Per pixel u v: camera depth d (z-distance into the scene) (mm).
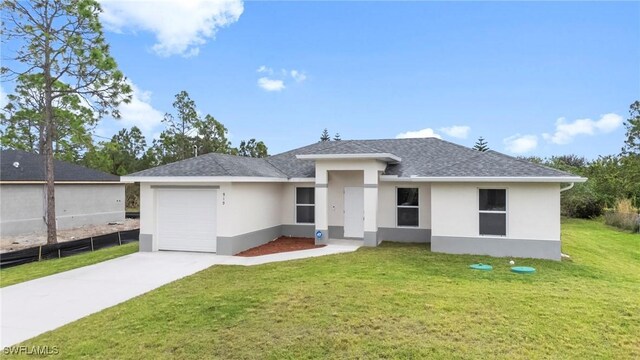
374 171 15844
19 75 18906
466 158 16062
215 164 15383
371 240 15844
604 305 8203
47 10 18438
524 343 6441
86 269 12508
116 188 31625
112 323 7660
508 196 13680
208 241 14922
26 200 24094
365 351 6195
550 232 13273
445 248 14305
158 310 8273
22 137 32906
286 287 9578
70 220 27328
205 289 9719
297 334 6832
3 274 12766
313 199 18625
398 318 7426
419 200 16875
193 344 6582
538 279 10539
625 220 25359
